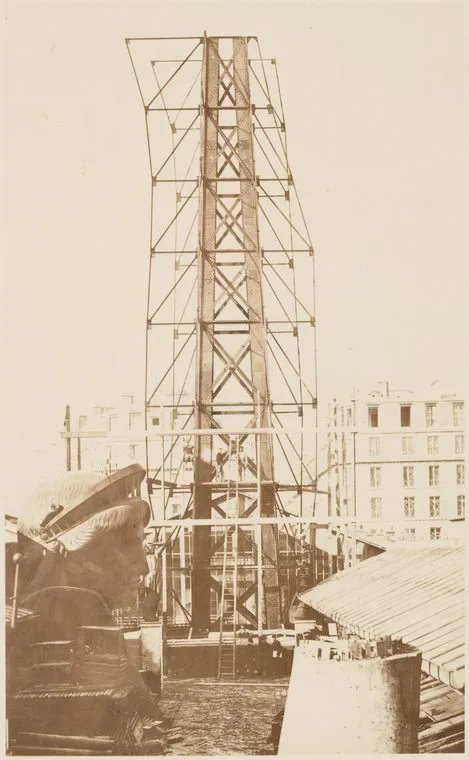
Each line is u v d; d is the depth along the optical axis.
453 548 14.66
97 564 12.71
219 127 16.27
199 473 16.11
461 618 11.92
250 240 16.28
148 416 16.25
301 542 17.36
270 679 14.23
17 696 12.40
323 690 12.27
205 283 16.30
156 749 12.76
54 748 12.35
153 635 14.28
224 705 13.39
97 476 13.07
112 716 12.46
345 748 11.98
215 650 14.70
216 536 17.23
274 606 15.87
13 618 12.49
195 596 15.87
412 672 11.62
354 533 15.00
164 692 13.91
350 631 12.52
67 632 12.56
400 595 13.20
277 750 12.47
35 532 12.73
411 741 11.80
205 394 16.17
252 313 16.23
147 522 13.23
